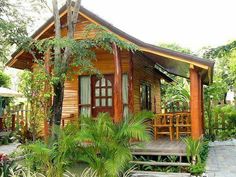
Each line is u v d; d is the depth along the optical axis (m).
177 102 18.67
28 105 12.46
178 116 11.26
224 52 11.86
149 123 11.06
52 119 8.95
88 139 6.99
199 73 10.60
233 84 22.66
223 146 13.68
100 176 7.05
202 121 14.71
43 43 9.41
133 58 12.05
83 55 8.91
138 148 9.09
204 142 12.59
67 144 6.95
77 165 7.98
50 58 9.30
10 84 22.16
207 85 17.25
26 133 11.71
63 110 12.38
